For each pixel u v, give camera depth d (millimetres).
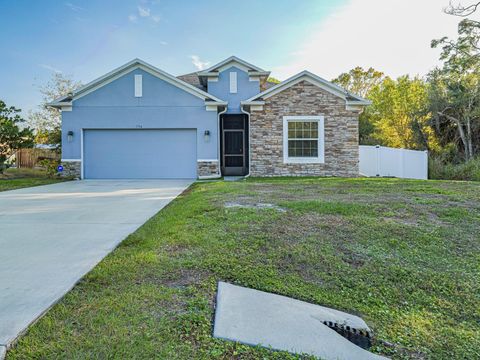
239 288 2980
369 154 16172
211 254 3682
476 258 3779
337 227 4719
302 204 6141
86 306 2502
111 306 2506
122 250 3895
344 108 13898
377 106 27656
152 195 8961
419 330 2537
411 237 4348
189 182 12695
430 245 4121
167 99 14398
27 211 6531
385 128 24828
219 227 4691
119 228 5035
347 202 6457
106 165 14594
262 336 2256
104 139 14570
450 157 18859
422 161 14969
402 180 11227
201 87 18047
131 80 14367
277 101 13898
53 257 3645
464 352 2289
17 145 15648
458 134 19531
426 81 21844
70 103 14344
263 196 7379
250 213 5465
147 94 14375
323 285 3158
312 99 13852
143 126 14414
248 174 15195
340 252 3877
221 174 16109
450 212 5504
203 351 2045
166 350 2016
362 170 16531
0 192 9695
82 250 3902
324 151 13898
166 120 14406
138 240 4309
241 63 16359
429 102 20375
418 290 3131
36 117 22375
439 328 2580
